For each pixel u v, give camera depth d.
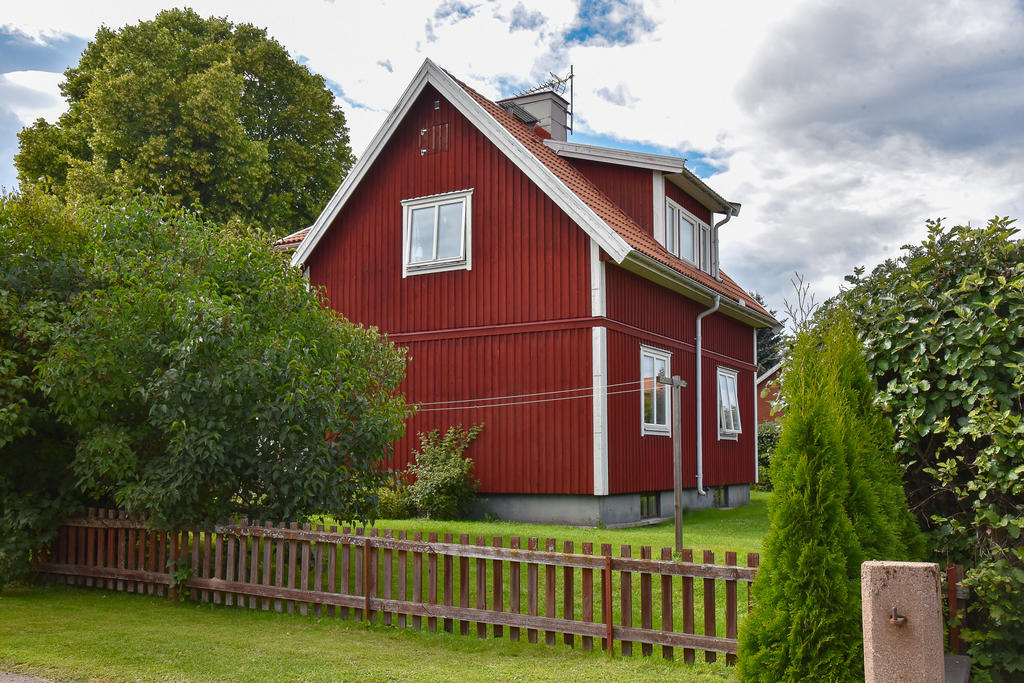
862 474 5.94
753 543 12.30
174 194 30.55
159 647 7.17
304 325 10.77
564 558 7.15
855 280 7.42
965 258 6.77
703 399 20.53
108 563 9.73
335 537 8.38
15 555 9.39
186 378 8.84
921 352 6.53
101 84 30.59
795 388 6.12
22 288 9.41
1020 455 6.01
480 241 16.94
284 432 8.99
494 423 16.38
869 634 4.41
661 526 16.31
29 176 33.56
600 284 15.63
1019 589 5.95
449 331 17.06
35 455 9.75
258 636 7.62
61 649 7.08
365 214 18.41
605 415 15.41
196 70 34.56
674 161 18.34
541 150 18.80
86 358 8.71
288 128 37.75
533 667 6.59
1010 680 6.03
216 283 9.96
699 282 18.81
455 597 9.12
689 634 6.58
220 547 9.05
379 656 6.95
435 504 15.59
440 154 17.61
